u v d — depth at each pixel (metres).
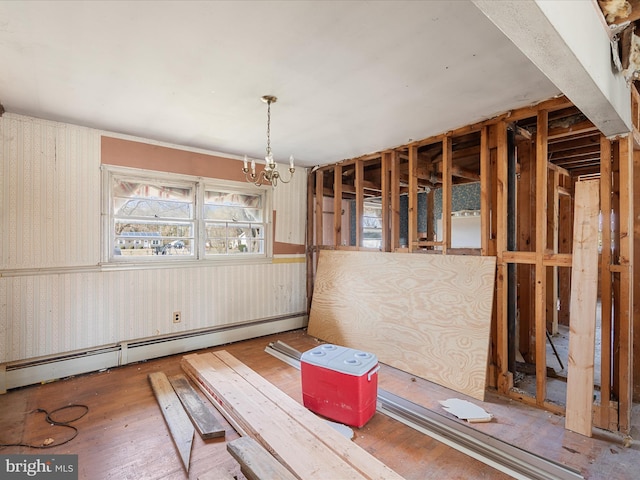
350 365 2.42
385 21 1.64
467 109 2.78
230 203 4.40
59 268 3.16
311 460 1.79
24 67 2.12
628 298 2.30
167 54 1.96
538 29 1.10
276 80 2.29
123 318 3.52
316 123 3.13
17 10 1.56
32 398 2.76
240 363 3.26
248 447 1.86
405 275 3.64
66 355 3.19
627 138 2.31
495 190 3.08
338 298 4.31
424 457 2.02
